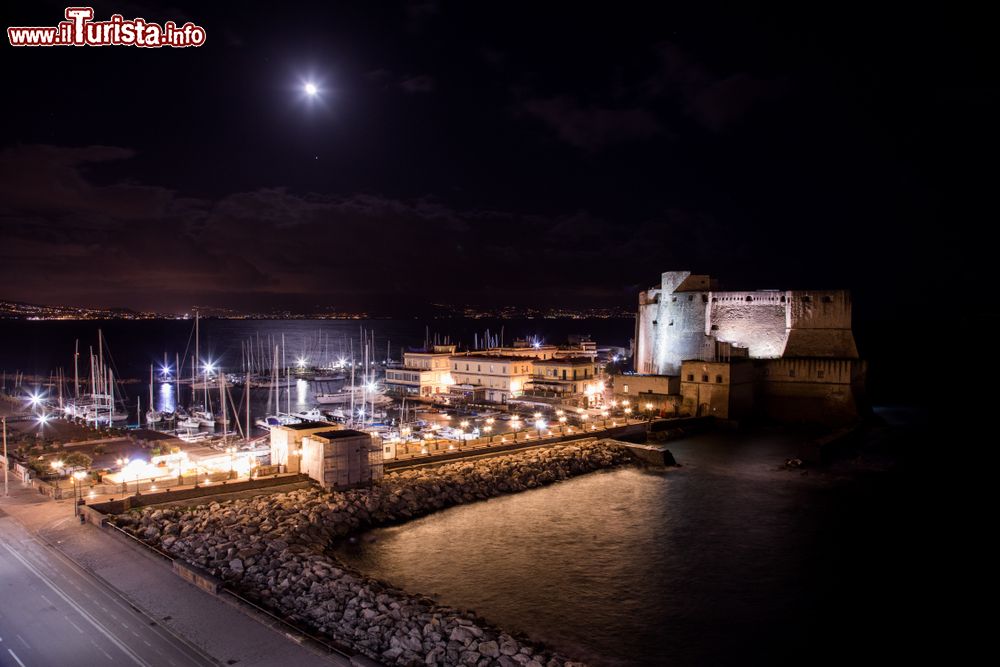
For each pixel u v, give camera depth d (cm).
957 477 7262
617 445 8238
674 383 10794
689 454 8394
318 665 2927
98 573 3869
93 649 3028
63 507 5000
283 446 6119
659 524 5716
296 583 3856
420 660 3117
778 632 3903
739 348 11131
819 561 4941
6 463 5497
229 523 4825
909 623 4028
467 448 7456
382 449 6191
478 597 4241
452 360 14000
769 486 6919
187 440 8794
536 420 9875
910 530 5606
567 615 4034
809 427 10112
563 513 5984
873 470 7581
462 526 5581
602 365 13300
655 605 4200
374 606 3616
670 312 11788
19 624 3259
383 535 5312
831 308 10675
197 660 2950
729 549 5156
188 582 3769
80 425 9181
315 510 5266
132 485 5425
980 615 4125
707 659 3600
